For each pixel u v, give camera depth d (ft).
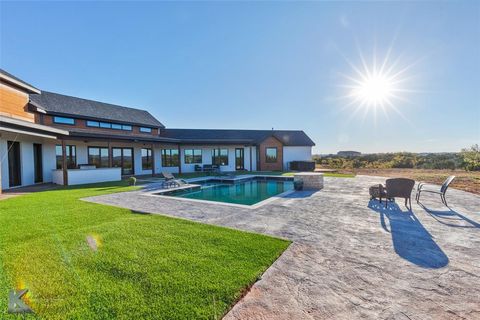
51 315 7.34
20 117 43.52
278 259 11.29
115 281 9.20
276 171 79.05
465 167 62.69
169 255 11.53
